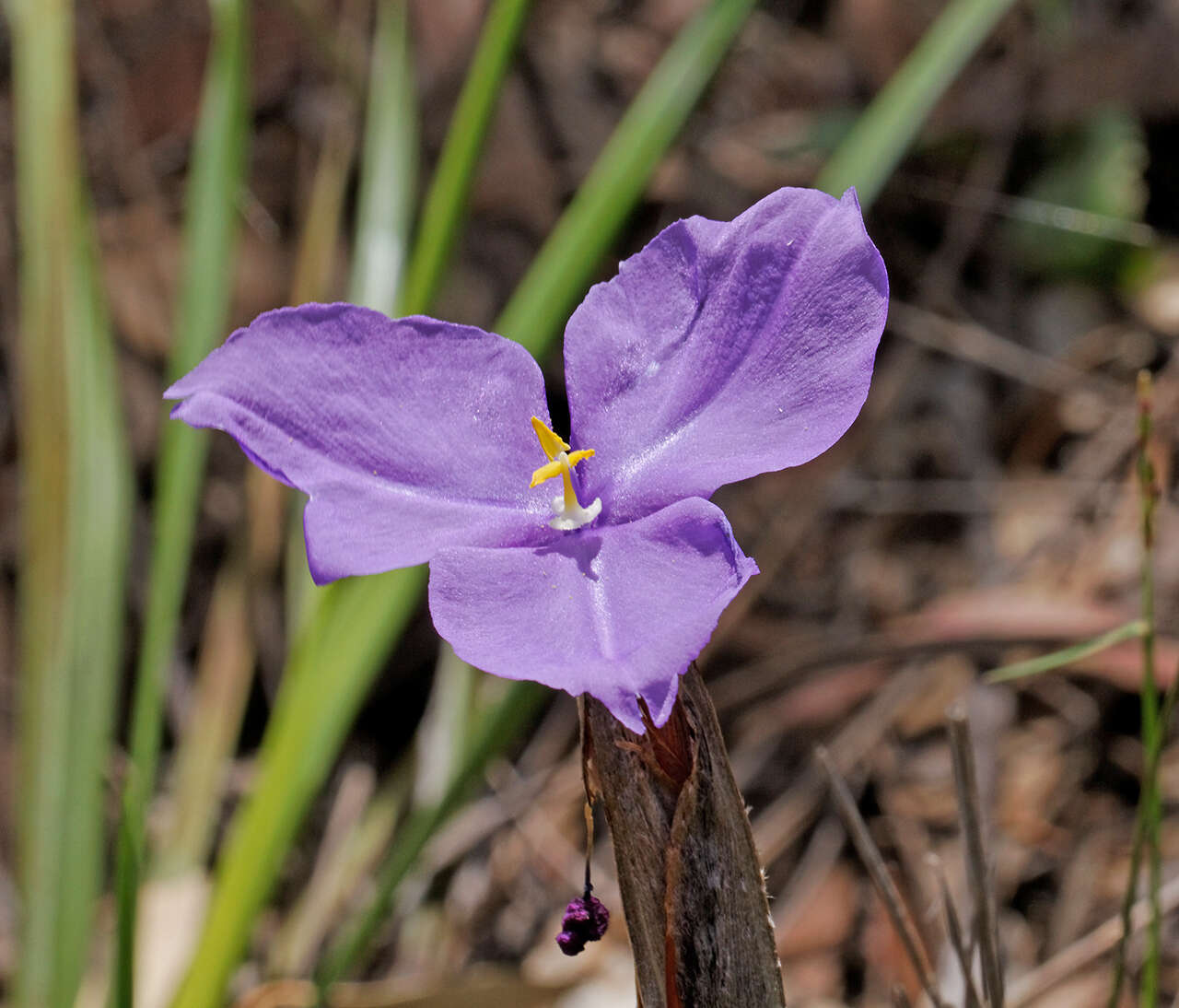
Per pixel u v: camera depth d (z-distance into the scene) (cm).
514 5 42
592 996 46
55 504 41
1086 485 59
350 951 40
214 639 51
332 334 30
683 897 29
